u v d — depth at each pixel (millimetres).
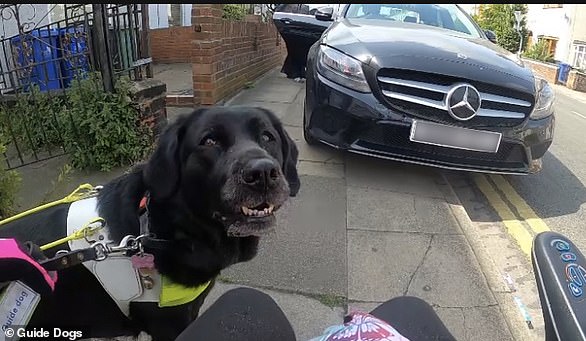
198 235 1051
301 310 1453
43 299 1005
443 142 2240
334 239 1854
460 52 2379
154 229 1034
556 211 2402
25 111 2473
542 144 2383
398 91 2242
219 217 1015
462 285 1633
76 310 1049
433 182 2480
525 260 1890
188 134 1041
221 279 1566
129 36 2572
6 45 3238
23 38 2570
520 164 2385
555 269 735
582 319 667
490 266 1757
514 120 2291
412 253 1801
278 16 5023
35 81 2814
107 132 2264
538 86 2377
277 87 4695
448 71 2207
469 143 2246
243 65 4418
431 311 857
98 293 1046
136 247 988
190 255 1048
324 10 3369
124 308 1071
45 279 838
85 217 1060
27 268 806
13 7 2967
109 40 2295
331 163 2629
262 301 762
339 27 2777
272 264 1668
